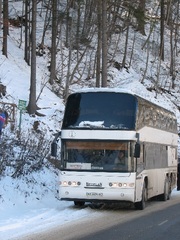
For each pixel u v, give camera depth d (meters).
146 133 18.39
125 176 16.14
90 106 16.84
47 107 32.97
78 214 15.62
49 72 42.91
